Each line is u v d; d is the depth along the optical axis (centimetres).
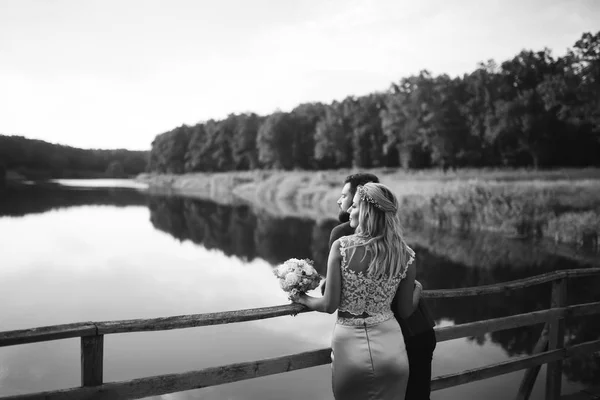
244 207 3394
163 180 9238
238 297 934
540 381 556
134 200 4025
